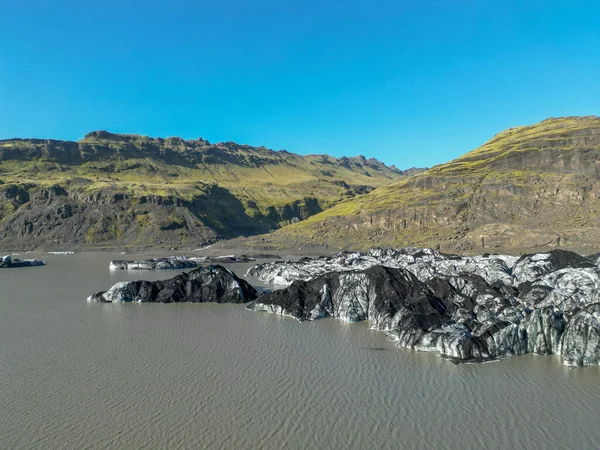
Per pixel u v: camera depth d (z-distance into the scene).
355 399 39.12
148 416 36.38
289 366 47.34
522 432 33.31
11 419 36.19
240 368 46.91
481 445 31.67
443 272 84.75
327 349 53.09
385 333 59.91
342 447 31.56
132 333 61.25
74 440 32.94
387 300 65.25
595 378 42.94
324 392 40.62
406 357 50.00
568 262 75.56
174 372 45.94
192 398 39.62
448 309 63.00
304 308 71.56
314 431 33.78
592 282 59.78
